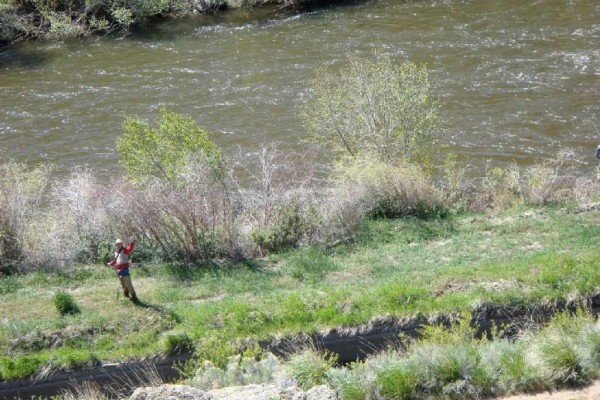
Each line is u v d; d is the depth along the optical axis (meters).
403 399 30.42
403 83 57.91
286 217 48.25
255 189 56.69
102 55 94.25
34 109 78.88
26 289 42.97
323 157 64.00
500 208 51.31
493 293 38.69
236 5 109.25
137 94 81.56
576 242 44.31
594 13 94.94
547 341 32.25
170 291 42.03
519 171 57.81
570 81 77.19
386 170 51.22
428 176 56.28
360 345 38.06
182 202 46.22
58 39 101.44
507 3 101.12
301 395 29.48
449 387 30.34
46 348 38.06
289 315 38.69
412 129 57.69
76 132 73.62
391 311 38.34
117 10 100.94
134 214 46.53
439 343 33.75
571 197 51.94
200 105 77.88
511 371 30.84
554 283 39.19
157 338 38.22
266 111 75.50
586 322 33.69
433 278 40.88
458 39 90.06
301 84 81.00
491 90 76.50
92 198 48.44
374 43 90.81
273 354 37.34
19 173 56.00
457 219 49.59
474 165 63.34
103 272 44.62
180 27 102.94
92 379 36.81
